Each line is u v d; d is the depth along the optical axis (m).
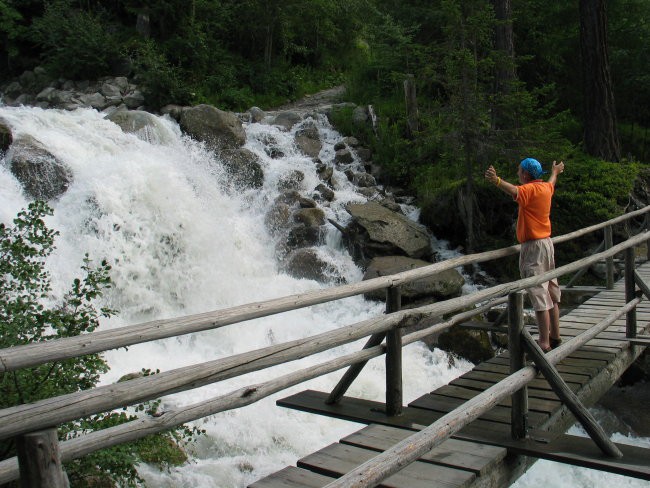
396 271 10.71
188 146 13.53
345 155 14.99
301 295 3.39
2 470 2.02
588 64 15.18
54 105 16.39
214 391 7.18
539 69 18.14
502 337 9.37
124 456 4.45
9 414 1.87
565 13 17.50
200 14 19.91
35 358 1.97
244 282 10.56
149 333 2.40
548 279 4.85
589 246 12.38
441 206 13.02
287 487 3.57
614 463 3.81
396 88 17.52
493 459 3.90
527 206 5.59
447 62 11.80
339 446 4.10
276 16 20.61
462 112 11.71
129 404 2.26
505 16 14.41
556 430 4.83
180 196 10.53
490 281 11.98
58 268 8.71
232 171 13.27
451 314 9.70
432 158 14.62
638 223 13.18
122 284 9.05
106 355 7.67
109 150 11.87
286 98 20.16
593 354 6.27
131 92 16.59
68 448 2.11
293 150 14.77
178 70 17.55
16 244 4.78
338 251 12.03
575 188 12.96
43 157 10.28
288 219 12.27
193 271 10.06
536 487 6.66
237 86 19.22
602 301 8.76
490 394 3.73
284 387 3.21
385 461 2.87
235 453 6.36
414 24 18.23
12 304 4.50
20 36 18.89
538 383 5.42
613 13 17.39
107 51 17.52
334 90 21.55
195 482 5.58
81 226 9.37
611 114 15.12
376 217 12.02
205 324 2.68
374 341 4.68
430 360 8.73
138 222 9.70
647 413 8.67
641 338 6.82
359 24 24.31
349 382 4.75
